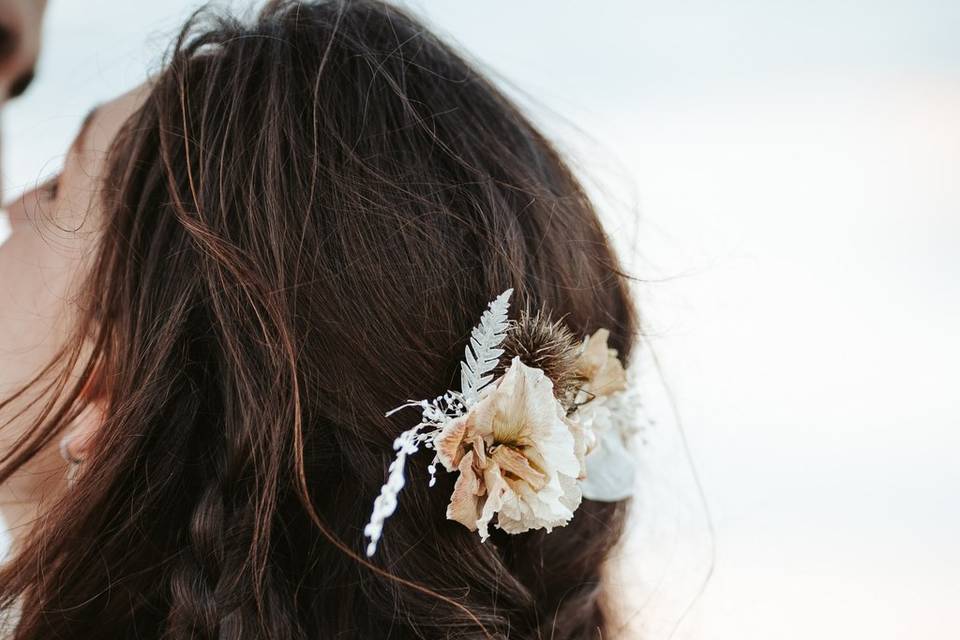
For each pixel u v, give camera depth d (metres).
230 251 0.49
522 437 0.47
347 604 0.50
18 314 0.54
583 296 0.55
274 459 0.49
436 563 0.50
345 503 0.49
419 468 0.49
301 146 0.50
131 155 0.52
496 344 0.47
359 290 0.49
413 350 0.49
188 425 0.50
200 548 0.49
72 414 0.52
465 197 0.51
